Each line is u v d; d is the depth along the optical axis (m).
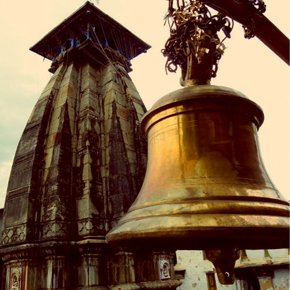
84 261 10.99
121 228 2.77
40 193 12.38
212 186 2.94
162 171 3.36
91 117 14.06
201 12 3.63
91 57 16.66
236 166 3.21
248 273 24.98
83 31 17.16
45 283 10.54
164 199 2.92
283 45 3.20
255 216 2.54
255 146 3.57
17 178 13.04
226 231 2.35
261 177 3.29
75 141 13.59
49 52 19.03
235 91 3.60
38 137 13.45
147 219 2.68
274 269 23.20
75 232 11.55
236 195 2.80
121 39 18.94
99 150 13.52
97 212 11.88
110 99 15.01
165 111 3.60
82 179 12.58
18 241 11.41
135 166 13.66
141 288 10.89
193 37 3.59
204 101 3.45
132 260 11.24
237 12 3.15
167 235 2.42
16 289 10.60
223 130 3.41
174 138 3.46
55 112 14.41
